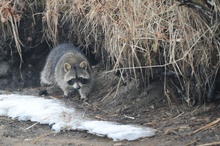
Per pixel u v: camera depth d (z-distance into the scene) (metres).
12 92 13.00
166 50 10.30
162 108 10.45
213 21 9.73
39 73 14.06
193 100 10.29
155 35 9.90
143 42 10.28
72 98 12.23
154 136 8.91
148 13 10.09
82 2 11.83
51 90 12.98
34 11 13.37
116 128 9.21
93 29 11.78
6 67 13.95
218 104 10.12
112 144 8.70
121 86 11.68
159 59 10.48
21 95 12.41
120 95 11.32
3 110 10.98
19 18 12.52
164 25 10.12
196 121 9.52
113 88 11.77
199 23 9.79
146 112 10.41
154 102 10.74
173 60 9.62
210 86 10.08
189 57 9.70
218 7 9.30
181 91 10.46
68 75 12.17
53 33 13.06
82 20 12.36
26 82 13.95
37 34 13.70
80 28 12.80
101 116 10.37
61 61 12.73
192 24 9.91
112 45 10.94
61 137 9.30
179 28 9.79
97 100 11.70
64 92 12.41
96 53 12.86
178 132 9.02
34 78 14.01
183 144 8.40
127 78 11.48
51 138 9.27
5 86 13.80
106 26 11.22
